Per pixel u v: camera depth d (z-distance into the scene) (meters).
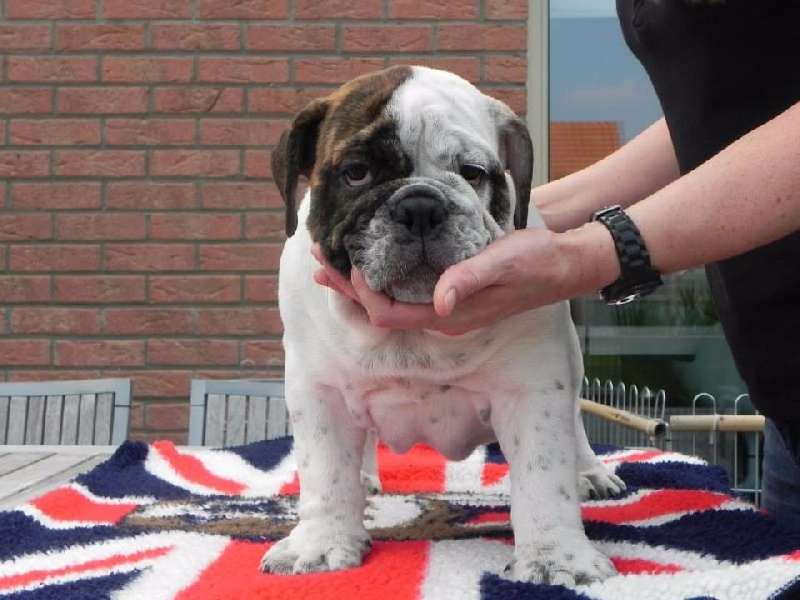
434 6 3.25
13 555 1.24
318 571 1.16
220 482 1.75
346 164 1.20
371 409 1.32
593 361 3.22
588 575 1.09
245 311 3.25
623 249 1.04
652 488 1.65
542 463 1.19
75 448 2.14
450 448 1.39
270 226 3.26
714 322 3.12
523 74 3.26
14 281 3.27
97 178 3.27
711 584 0.99
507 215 1.28
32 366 3.27
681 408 3.11
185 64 3.26
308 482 1.26
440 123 1.20
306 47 3.25
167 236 3.26
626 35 1.41
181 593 1.04
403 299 1.12
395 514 1.50
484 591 1.01
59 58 3.27
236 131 3.26
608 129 3.32
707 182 1.05
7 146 3.28
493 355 1.21
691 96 1.28
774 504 1.48
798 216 1.02
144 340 3.26
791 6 1.16
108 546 1.26
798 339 1.27
